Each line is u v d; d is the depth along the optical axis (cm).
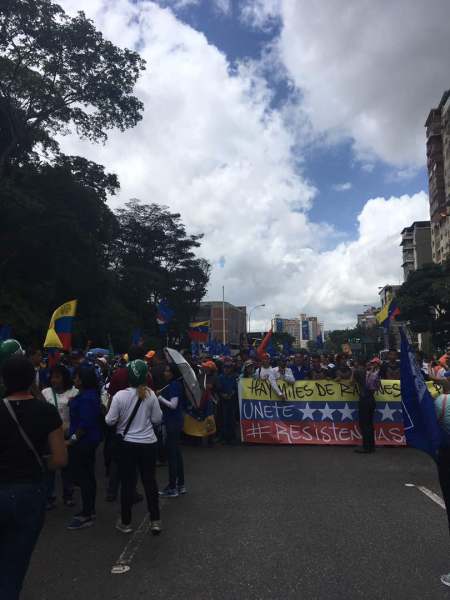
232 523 570
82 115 2642
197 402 702
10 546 303
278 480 770
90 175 3562
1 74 2516
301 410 1125
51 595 403
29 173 2972
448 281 5462
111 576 436
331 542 504
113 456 684
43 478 325
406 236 12075
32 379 336
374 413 1091
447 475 446
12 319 2670
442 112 8275
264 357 1169
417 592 396
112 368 1191
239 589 407
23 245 2852
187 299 6138
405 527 546
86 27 2411
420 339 8919
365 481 758
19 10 2238
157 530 537
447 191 8162
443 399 450
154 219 6088
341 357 1195
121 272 5131
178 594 401
